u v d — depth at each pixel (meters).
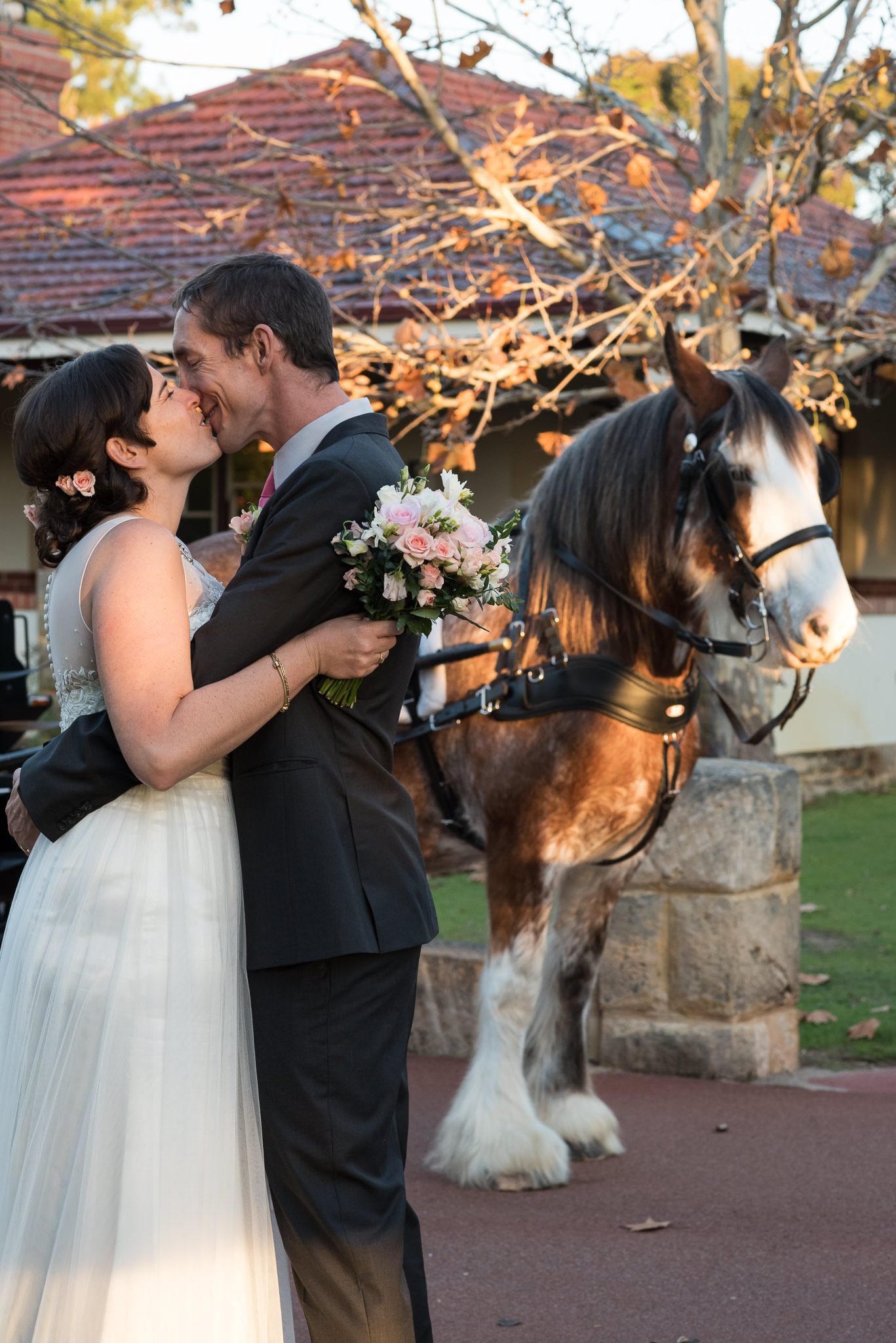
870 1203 3.74
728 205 5.82
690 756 4.01
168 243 10.61
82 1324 2.10
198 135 12.12
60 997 2.17
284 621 2.12
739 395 3.47
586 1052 4.21
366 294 8.18
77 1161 2.14
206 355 2.29
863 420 11.51
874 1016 5.61
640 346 6.29
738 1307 3.13
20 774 2.26
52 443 2.22
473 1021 5.18
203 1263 2.12
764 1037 4.91
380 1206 2.14
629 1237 3.52
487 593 2.25
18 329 9.12
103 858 2.20
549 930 4.19
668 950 4.93
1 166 12.59
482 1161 3.83
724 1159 4.09
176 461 2.30
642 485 3.66
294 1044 2.12
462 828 4.00
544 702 3.70
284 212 6.57
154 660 2.08
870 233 6.76
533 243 7.09
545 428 9.65
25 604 10.93
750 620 3.50
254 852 2.16
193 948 2.17
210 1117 2.15
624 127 6.04
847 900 7.62
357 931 2.11
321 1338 2.11
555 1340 2.98
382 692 2.26
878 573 11.71
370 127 7.05
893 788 11.41
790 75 6.35
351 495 2.16
